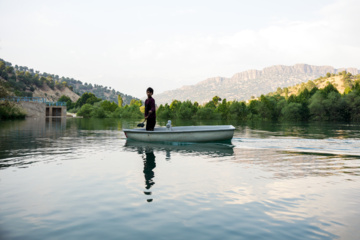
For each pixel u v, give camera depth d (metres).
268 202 3.33
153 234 2.47
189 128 11.43
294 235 2.44
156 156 6.89
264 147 8.78
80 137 12.19
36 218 2.82
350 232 2.49
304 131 17.34
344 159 6.53
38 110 52.56
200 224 2.69
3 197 3.50
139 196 3.57
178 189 3.89
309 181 4.36
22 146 8.83
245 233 2.48
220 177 4.62
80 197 3.52
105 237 2.41
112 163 5.89
